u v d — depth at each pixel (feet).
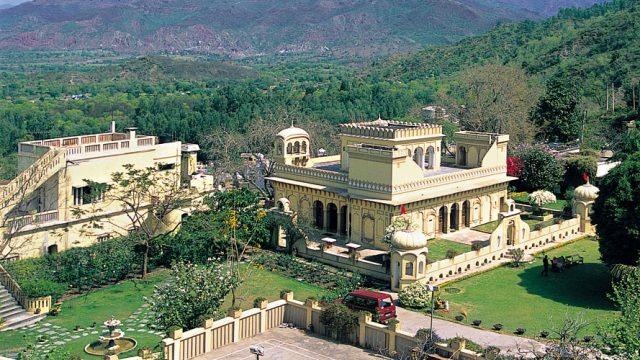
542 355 135.13
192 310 153.89
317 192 255.09
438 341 140.36
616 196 189.26
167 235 226.17
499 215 229.25
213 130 418.10
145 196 230.68
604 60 540.52
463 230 259.80
